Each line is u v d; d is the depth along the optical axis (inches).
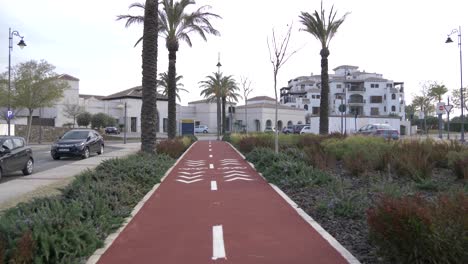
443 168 565.6
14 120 2373.3
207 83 2287.2
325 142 802.2
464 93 2522.1
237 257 234.2
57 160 949.8
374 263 219.5
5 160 601.3
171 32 1222.3
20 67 1715.1
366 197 354.0
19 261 195.8
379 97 4040.4
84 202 307.6
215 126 3809.1
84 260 225.5
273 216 335.3
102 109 3240.7
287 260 227.9
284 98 4633.4
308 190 447.5
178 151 943.0
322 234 277.6
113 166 499.5
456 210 208.2
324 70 1195.9
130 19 991.6
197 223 314.8
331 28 1181.7
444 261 194.1
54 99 1819.6
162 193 452.1
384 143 674.8
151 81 752.3
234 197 424.5
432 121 3348.9
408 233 196.1
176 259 231.9
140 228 300.7
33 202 293.0
